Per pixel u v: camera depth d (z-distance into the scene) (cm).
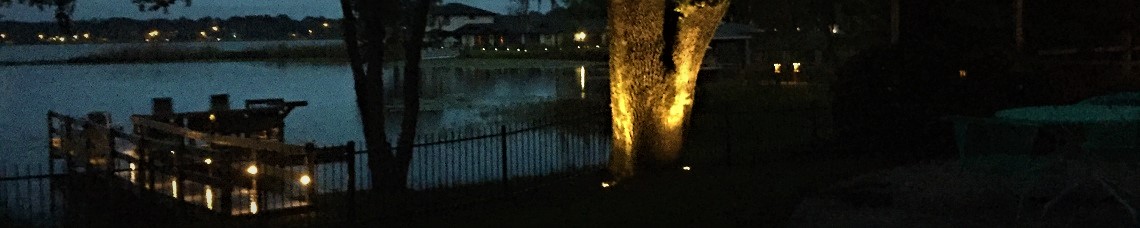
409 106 1220
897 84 1216
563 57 6531
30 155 2056
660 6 1193
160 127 1352
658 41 1211
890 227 809
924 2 1297
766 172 1155
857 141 1255
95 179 1199
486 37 8400
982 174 957
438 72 5716
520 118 2739
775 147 1427
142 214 1162
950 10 1278
